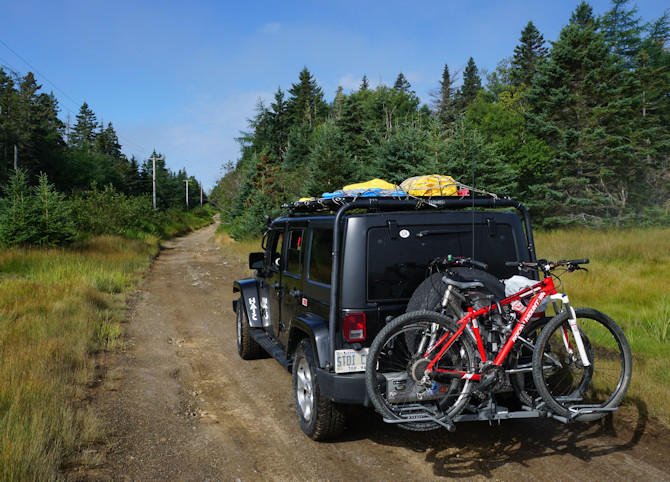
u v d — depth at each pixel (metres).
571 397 3.79
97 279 15.07
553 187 32.62
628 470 3.72
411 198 4.46
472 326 3.66
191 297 14.24
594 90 32.91
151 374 6.65
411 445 4.33
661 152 34.62
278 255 6.25
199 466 3.98
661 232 20.25
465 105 72.25
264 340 6.39
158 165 114.38
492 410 3.74
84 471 3.82
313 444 4.39
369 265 4.05
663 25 44.41
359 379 3.83
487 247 4.36
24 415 4.36
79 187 59.84
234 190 52.75
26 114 58.81
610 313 8.51
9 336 7.50
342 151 27.38
